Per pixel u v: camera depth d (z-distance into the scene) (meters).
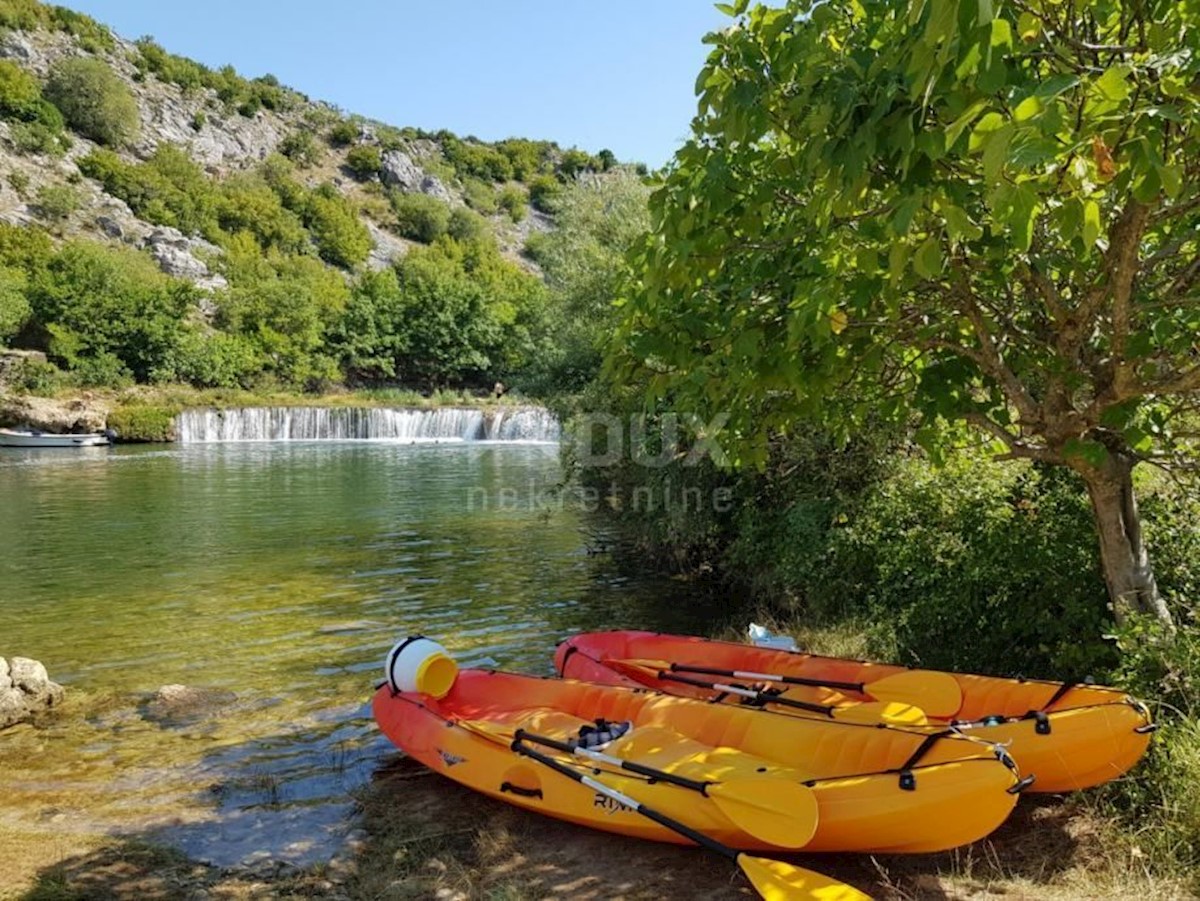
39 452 32.41
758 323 4.80
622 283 5.74
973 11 2.30
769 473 10.83
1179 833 4.28
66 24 88.00
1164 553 5.92
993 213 2.76
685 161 4.69
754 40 4.21
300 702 7.54
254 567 13.30
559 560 13.91
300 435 40.16
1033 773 4.64
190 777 6.05
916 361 5.89
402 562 13.71
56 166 62.00
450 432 40.84
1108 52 3.72
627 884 4.48
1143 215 3.85
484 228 95.75
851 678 6.26
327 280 62.09
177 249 57.41
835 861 4.54
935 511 7.72
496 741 5.53
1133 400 4.75
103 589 11.80
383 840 5.13
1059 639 5.95
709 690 6.73
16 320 39.75
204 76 99.12
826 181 3.58
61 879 4.71
